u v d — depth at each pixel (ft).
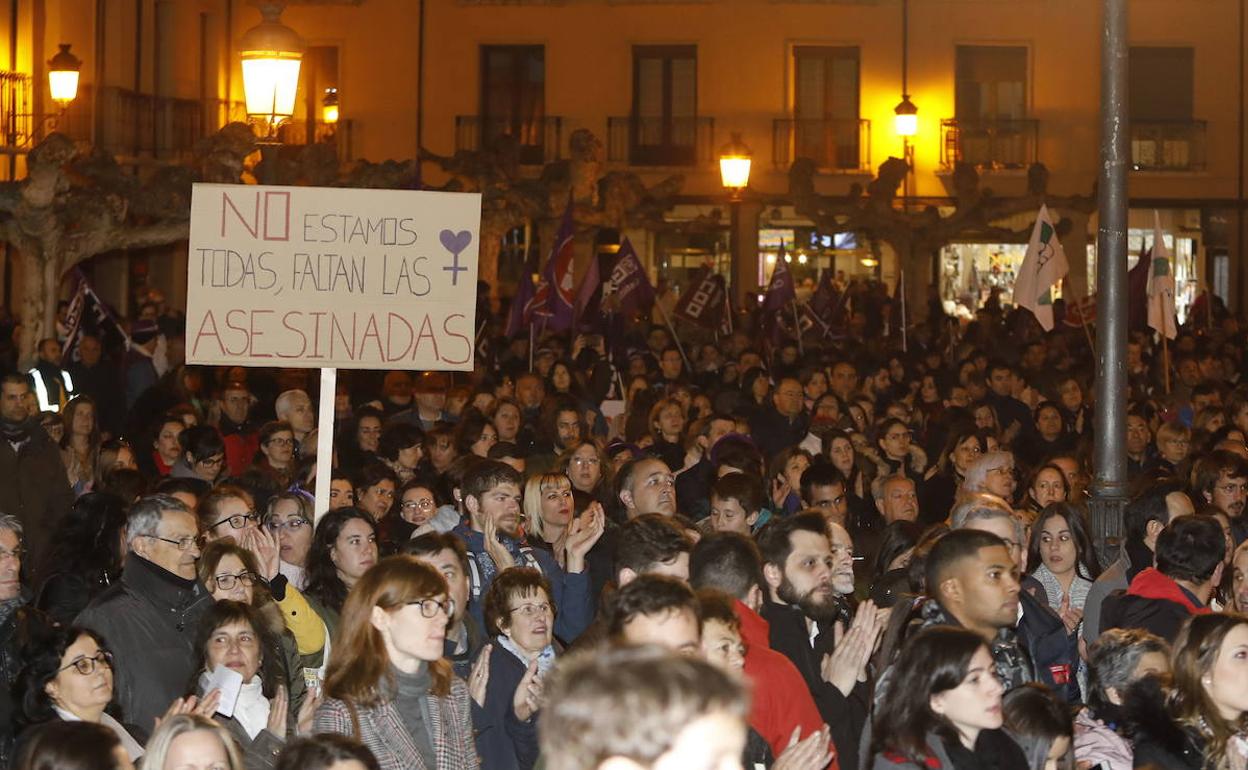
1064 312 102.01
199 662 26.05
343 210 35.06
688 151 145.48
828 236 144.15
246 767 24.45
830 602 27.68
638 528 26.86
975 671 21.38
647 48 145.79
